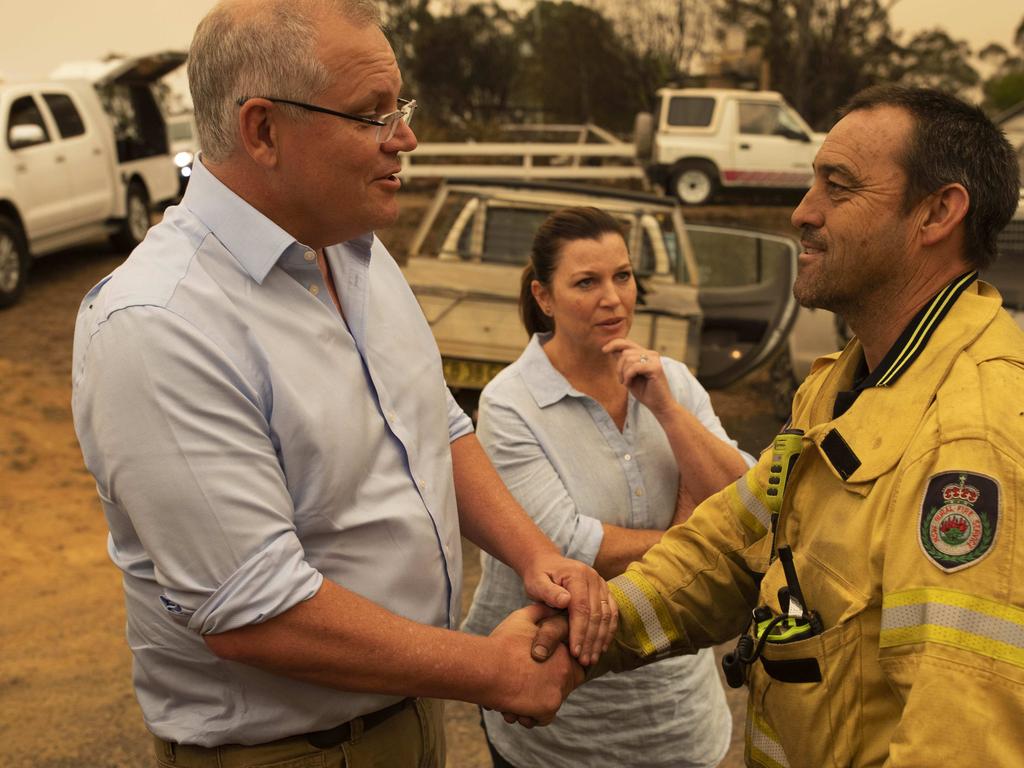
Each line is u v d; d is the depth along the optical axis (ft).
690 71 99.96
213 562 4.90
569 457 7.34
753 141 57.31
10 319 33.81
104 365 4.88
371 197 5.29
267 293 5.23
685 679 7.40
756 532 6.21
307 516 5.28
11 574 17.30
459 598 6.16
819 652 4.78
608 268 7.23
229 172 5.22
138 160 43.91
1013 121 25.99
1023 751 4.10
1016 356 4.60
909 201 4.93
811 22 99.40
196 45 5.20
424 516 5.71
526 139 74.84
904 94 5.02
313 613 5.03
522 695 5.90
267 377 5.11
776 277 25.17
